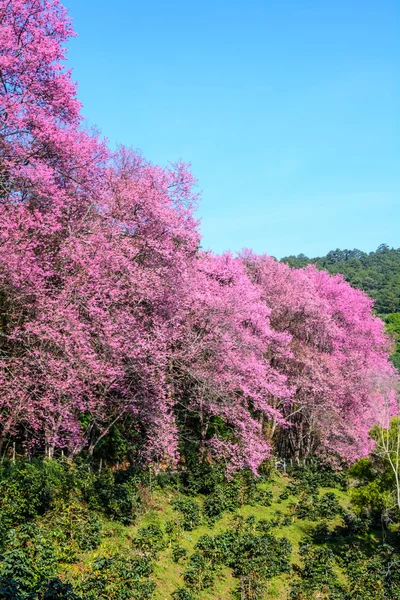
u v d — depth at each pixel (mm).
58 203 16625
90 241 17250
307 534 22828
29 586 9375
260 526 21516
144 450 20766
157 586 14023
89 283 16719
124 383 19422
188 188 21859
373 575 17797
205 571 15602
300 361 33906
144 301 19766
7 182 16375
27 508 13141
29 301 15555
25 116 16266
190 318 23625
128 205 19594
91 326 16453
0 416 15234
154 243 19547
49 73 17516
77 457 18547
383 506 22359
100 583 11508
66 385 14328
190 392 24141
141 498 18734
